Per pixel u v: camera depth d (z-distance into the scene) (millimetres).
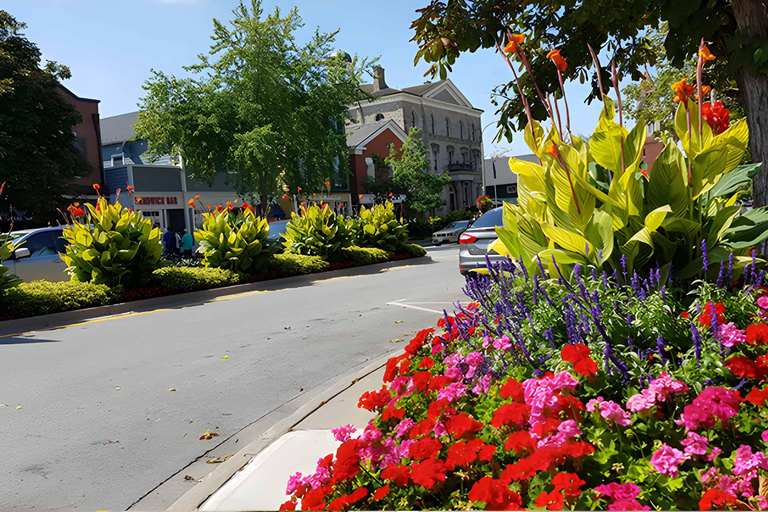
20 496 3875
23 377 6867
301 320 9984
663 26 9203
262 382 6348
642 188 4277
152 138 33562
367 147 50219
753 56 4777
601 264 3941
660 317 3143
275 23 34344
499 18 6918
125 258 13148
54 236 15164
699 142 4215
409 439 3072
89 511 3658
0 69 27984
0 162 27547
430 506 2502
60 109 30281
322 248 19344
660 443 2393
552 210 4285
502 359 3506
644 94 14180
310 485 2795
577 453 2213
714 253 3951
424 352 4723
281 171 35750
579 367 2689
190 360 7438
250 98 35031
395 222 22828
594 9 5711
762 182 5090
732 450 2475
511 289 3949
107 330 9984
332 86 37062
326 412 5035
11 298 11086
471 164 67312
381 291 13344
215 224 16609
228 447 4648
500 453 2674
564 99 4395
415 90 62969
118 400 5883
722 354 2877
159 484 4027
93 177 38500
